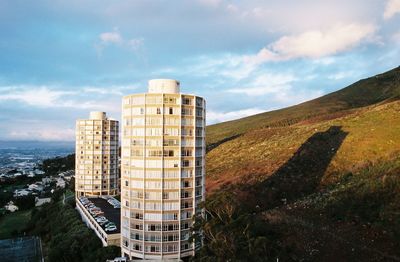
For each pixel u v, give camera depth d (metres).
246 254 63.44
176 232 90.50
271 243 70.94
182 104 91.69
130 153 92.38
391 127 161.62
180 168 90.88
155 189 89.94
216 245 65.25
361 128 172.88
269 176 146.00
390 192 88.94
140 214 90.69
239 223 70.56
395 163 112.56
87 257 102.50
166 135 90.38
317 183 131.75
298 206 102.56
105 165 198.50
